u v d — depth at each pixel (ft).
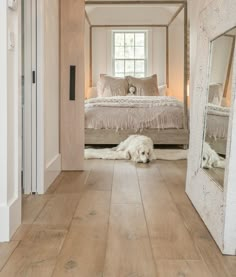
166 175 12.17
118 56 25.99
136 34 25.80
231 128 5.70
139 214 7.92
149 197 9.35
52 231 6.83
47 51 10.12
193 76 11.01
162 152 16.83
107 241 6.36
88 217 7.68
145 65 25.84
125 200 9.05
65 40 12.42
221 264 5.48
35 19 9.29
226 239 5.81
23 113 9.49
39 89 9.45
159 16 25.35
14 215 6.72
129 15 25.49
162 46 25.45
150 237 6.57
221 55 7.20
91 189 10.17
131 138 16.33
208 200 7.07
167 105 18.42
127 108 18.37
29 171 9.59
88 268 5.29
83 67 12.53
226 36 6.89
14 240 6.38
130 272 5.18
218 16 7.14
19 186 7.07
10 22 6.44
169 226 7.17
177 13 20.90
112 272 5.17
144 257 5.70
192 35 11.36
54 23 11.37
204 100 8.25
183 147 18.51
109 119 18.20
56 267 5.32
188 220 7.55
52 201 8.92
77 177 11.76
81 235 6.64
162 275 5.10
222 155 6.61
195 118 9.04
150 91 22.90
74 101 12.64
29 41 9.33
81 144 12.80
